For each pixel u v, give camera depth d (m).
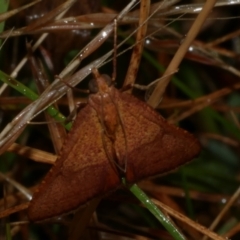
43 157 0.24
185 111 0.29
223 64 0.27
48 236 0.28
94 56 0.28
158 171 0.23
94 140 0.22
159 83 0.23
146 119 0.23
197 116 0.30
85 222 0.24
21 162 0.28
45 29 0.24
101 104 0.22
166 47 0.26
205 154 0.30
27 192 0.26
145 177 0.23
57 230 0.28
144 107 0.23
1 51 0.26
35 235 0.28
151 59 0.27
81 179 0.22
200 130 0.30
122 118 0.22
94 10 0.27
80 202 0.22
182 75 0.30
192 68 0.30
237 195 0.26
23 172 0.28
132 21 0.24
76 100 0.28
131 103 0.23
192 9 0.24
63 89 0.23
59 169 0.22
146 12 0.23
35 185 0.28
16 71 0.25
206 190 0.29
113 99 0.22
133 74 0.23
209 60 0.27
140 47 0.23
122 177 0.23
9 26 0.27
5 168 0.28
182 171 0.26
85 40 0.27
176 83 0.28
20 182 0.28
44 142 0.29
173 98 0.30
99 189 0.22
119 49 0.29
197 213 0.29
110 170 0.23
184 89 0.28
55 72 0.27
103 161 0.22
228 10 0.30
